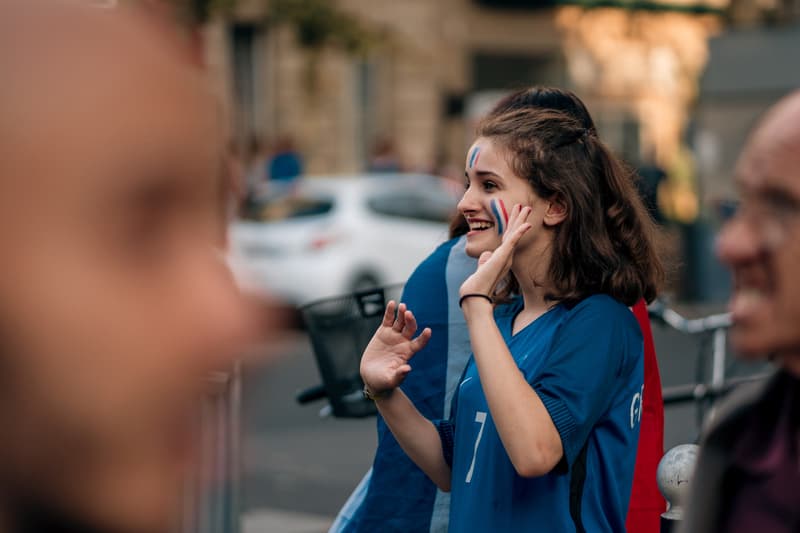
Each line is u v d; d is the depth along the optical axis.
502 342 2.27
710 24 27.22
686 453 2.68
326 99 26.44
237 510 3.24
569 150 2.53
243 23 25.23
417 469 2.87
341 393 3.42
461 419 2.48
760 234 1.04
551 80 28.69
